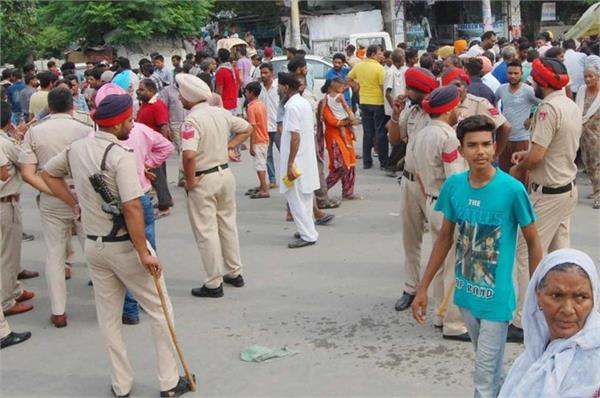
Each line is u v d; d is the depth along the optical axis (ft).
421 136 18.30
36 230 32.35
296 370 17.39
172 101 38.06
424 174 18.34
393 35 89.35
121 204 15.49
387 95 38.58
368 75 39.45
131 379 16.71
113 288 16.30
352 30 87.25
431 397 15.71
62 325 21.08
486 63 32.99
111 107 15.51
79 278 25.54
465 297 13.50
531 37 98.94
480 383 13.43
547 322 8.46
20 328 21.12
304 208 27.07
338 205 32.76
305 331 19.66
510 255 13.19
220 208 22.76
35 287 24.89
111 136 15.69
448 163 17.61
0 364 18.75
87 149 15.61
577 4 98.43
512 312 13.32
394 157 38.42
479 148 12.92
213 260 22.25
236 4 94.22
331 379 16.81
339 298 21.91
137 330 20.49
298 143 26.18
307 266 25.02
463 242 13.46
